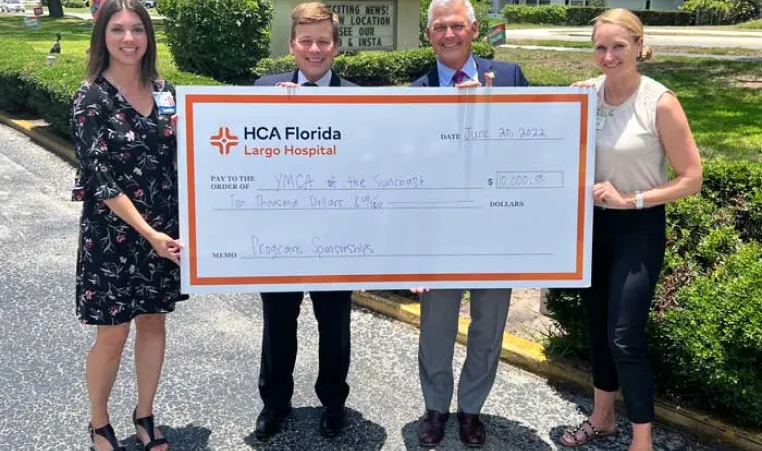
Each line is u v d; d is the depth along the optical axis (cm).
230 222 295
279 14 1227
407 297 463
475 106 291
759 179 427
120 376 381
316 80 304
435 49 302
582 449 320
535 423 341
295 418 346
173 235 295
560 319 380
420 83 310
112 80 278
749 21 3694
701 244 382
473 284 305
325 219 298
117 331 293
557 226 300
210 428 337
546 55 1691
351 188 296
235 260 298
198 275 297
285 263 301
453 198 298
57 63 1090
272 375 323
